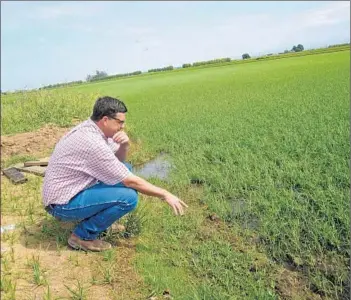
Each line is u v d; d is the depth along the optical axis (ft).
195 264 13.17
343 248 13.46
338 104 32.14
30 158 27.22
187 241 14.92
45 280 12.70
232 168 20.99
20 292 12.40
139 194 19.25
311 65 76.02
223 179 20.02
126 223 15.61
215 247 14.24
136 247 14.60
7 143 29.58
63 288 12.52
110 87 80.33
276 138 25.04
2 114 40.52
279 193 17.53
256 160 21.76
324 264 12.81
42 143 30.19
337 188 17.20
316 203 16.28
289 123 28.17
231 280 12.34
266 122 29.66
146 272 12.94
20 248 14.99
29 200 19.81
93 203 13.85
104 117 13.58
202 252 13.87
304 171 19.16
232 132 28.22
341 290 11.51
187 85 70.18
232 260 13.25
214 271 12.81
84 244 14.53
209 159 24.03
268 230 14.80
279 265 13.10
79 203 13.89
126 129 34.42
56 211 14.25
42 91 48.19
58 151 14.07
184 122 34.01
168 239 15.06
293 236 14.12
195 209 17.61
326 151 20.90
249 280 12.18
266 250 13.99
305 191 17.46
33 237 15.78
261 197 17.26
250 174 19.70
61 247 14.85
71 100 44.62
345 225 14.26
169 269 13.21
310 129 25.80
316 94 38.96
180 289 12.10
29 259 14.11
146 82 86.53
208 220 16.58
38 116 39.93
